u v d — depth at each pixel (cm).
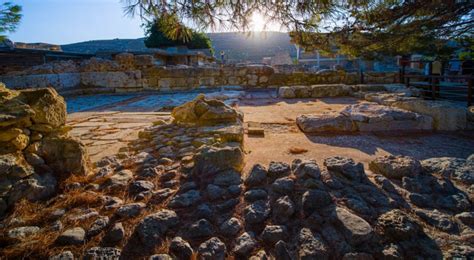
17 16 628
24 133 214
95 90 999
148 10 262
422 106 434
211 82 1062
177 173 243
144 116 555
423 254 146
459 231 163
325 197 183
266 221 175
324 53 590
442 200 190
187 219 180
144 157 282
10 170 194
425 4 459
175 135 354
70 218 181
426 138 363
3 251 153
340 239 154
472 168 222
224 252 154
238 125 376
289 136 380
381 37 545
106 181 229
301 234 160
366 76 994
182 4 271
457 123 402
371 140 356
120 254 153
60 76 902
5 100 212
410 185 205
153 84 1035
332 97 792
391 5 474
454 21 515
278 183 202
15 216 182
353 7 316
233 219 176
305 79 1039
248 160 281
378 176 219
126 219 180
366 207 177
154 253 154
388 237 155
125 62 1018
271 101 737
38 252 154
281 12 287
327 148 324
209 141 309
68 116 558
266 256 149
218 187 208
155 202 200
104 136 394
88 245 160
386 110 425
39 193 203
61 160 231
